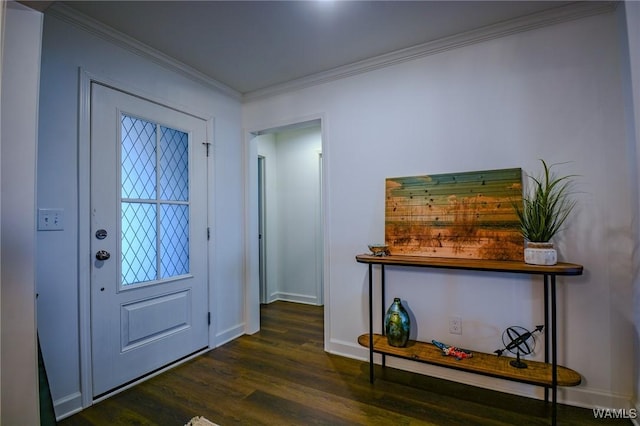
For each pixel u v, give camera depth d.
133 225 2.19
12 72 1.30
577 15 1.82
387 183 2.36
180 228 2.51
